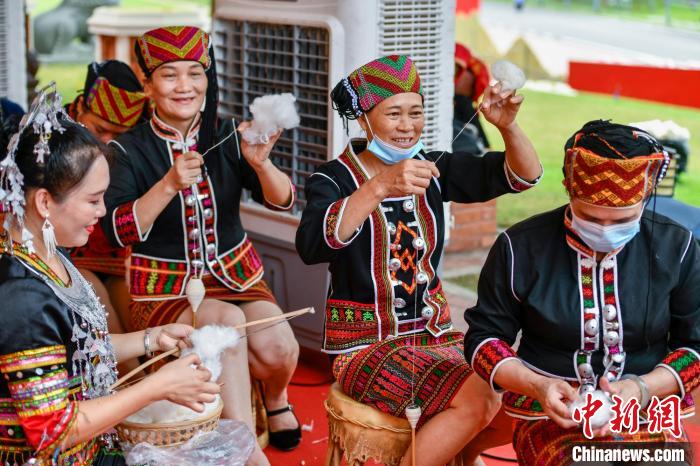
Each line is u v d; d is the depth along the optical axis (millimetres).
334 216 3117
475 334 2932
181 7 17703
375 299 3357
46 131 2492
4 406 2523
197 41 3711
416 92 3320
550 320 2820
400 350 3258
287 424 3988
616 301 2793
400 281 3367
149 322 3703
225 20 4805
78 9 13820
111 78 4277
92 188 2564
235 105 4848
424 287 3406
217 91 3877
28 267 2516
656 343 2877
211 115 3842
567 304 2814
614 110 13062
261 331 3727
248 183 3863
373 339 3348
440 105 4652
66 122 2586
